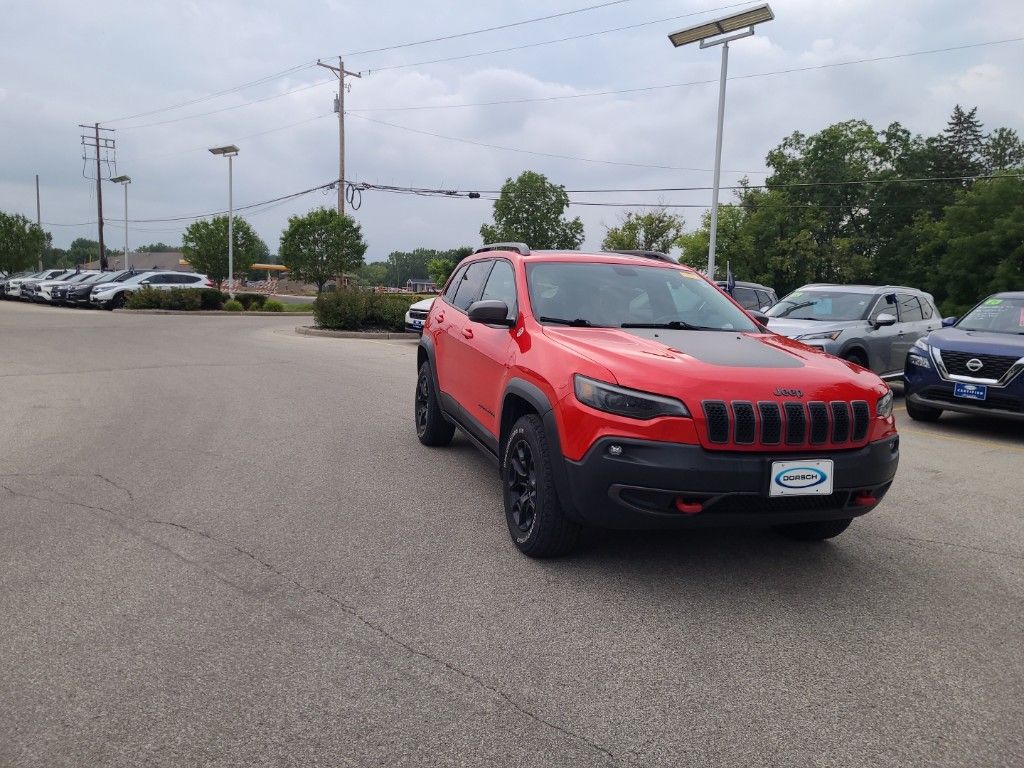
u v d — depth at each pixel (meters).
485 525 4.59
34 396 8.98
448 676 2.82
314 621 3.23
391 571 3.82
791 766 2.36
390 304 21.52
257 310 34.69
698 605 3.53
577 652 3.04
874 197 57.19
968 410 8.44
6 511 4.60
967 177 53.97
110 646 2.96
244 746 2.36
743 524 3.58
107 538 4.16
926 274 50.06
